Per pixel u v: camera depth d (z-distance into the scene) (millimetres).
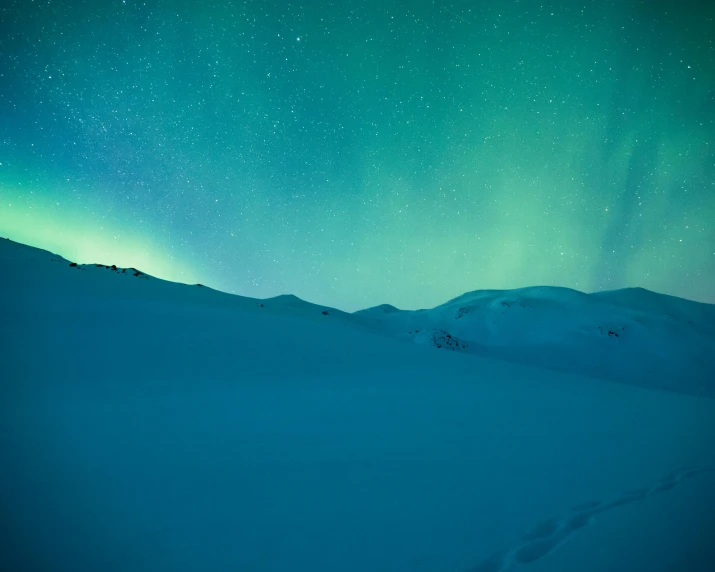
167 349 12297
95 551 3090
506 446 6512
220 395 8961
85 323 13148
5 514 3592
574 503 4277
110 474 4574
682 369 47125
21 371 9070
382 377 13031
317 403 8891
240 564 2967
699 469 5754
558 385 16250
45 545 3141
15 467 4609
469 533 3523
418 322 67750
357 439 6375
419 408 9164
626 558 3137
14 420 6266
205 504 3941
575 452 6410
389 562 3029
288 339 16141
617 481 5059
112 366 10266
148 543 3225
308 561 3018
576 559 3115
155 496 4082
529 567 2988
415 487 4547
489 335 58688
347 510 3906
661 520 3869
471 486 4652
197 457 5215
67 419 6508
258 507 3916
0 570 2770
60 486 4211
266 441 6031
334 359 14930
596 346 52531
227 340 14398
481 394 11852
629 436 7949
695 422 10289
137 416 6941
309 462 5219
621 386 19875
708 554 3230
